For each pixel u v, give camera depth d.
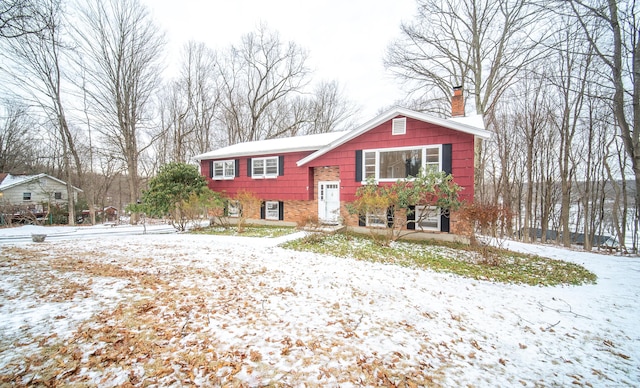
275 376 2.83
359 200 10.84
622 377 3.19
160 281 5.54
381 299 5.22
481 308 5.07
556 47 8.51
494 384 2.97
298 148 14.02
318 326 4.02
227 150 17.39
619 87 7.95
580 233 21.31
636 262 9.27
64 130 19.98
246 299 4.86
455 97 13.83
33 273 5.71
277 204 15.41
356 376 2.92
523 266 8.20
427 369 3.15
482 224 8.52
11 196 23.80
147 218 24.09
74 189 28.81
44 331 3.41
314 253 8.75
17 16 6.13
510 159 21.25
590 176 18.48
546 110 17.67
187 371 2.82
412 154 11.45
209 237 11.48
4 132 26.22
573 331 4.30
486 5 16.67
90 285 5.10
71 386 2.51
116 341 3.29
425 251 9.45
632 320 4.71
